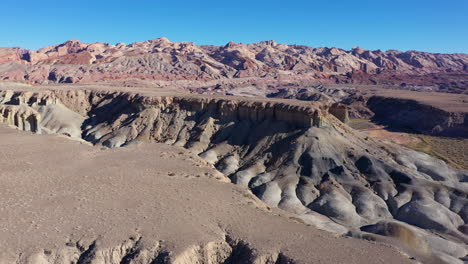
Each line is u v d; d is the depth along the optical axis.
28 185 36.78
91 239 28.11
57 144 53.00
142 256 26.95
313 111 79.50
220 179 44.97
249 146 82.06
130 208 33.25
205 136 88.56
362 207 60.88
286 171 71.12
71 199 34.19
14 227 28.86
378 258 28.31
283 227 32.75
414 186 65.00
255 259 27.39
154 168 44.72
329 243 30.28
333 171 69.94
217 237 29.77
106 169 42.91
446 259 43.59
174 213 32.88
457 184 72.44
